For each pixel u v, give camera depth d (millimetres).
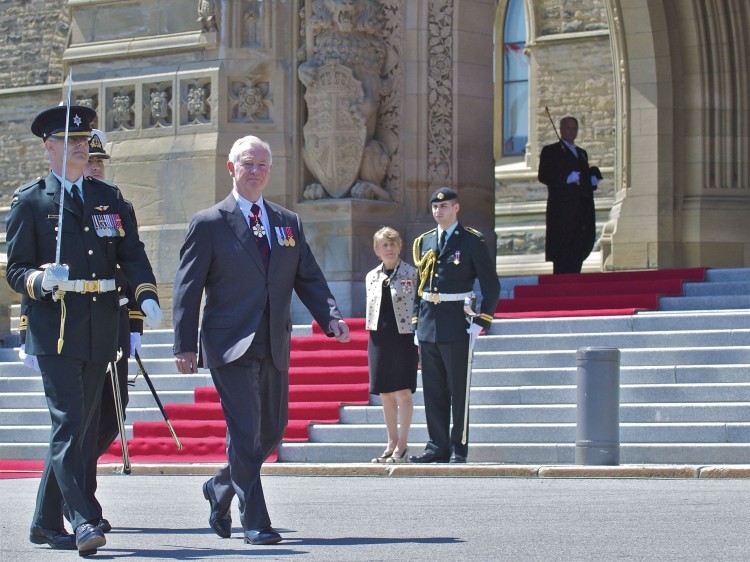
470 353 40312
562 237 60656
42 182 24438
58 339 23547
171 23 60219
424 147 57625
